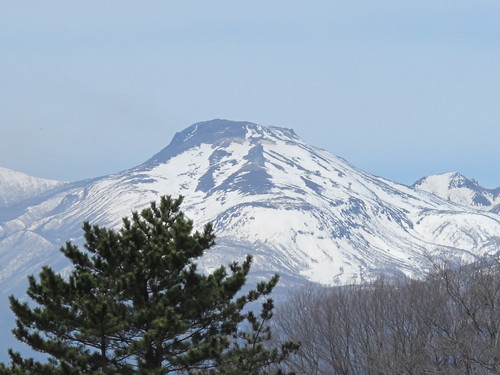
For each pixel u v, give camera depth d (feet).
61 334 316.40
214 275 330.95
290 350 341.41
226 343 320.70
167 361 331.16
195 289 326.85
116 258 320.91
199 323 332.39
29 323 311.47
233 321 333.83
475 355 441.68
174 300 323.16
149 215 337.72
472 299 454.81
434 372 460.14
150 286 325.62
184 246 329.31
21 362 308.60
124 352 316.19
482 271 471.62
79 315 312.50
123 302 327.26
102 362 315.37
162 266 320.70
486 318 456.86
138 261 323.98
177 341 326.85
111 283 321.93
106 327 303.89
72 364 311.06
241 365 328.08
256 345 336.08
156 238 327.88
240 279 329.93
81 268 322.55
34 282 315.37
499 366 423.23
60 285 311.47
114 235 322.96
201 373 324.19
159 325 303.89
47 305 312.29
